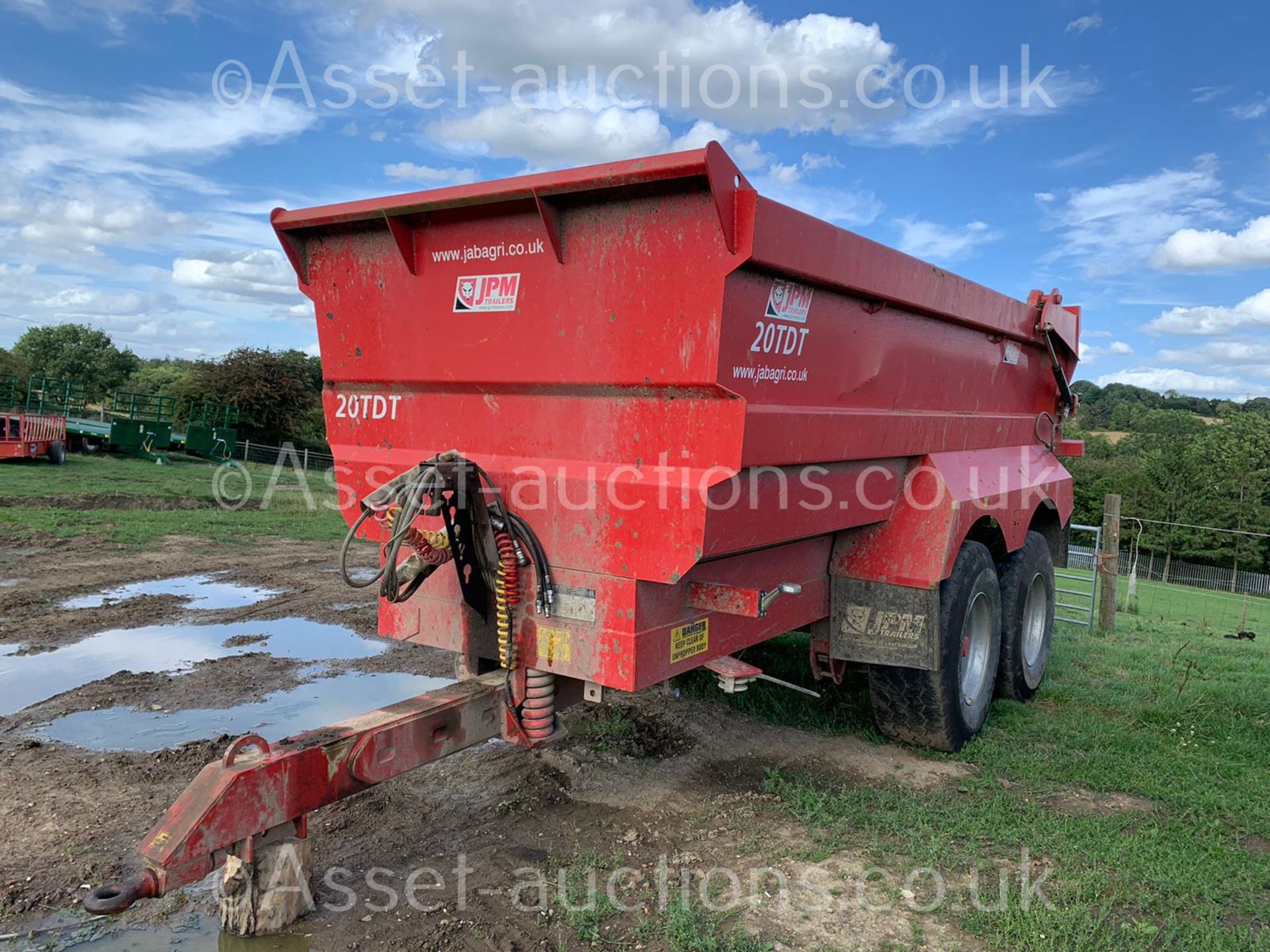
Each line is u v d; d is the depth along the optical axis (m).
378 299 3.99
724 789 4.55
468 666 3.86
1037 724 5.72
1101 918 3.31
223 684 6.02
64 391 32.22
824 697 6.02
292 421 37.84
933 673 4.86
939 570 4.59
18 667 6.34
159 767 4.53
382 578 4.05
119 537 12.29
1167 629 10.89
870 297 4.02
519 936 3.13
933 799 4.46
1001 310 5.65
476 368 3.70
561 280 3.39
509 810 4.18
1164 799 4.58
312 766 2.93
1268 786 4.76
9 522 12.84
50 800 4.12
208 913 3.28
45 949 3.02
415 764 3.28
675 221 3.08
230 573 10.18
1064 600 14.22
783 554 4.34
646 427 3.31
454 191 3.44
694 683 6.12
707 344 3.06
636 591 3.34
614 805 4.30
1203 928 3.30
